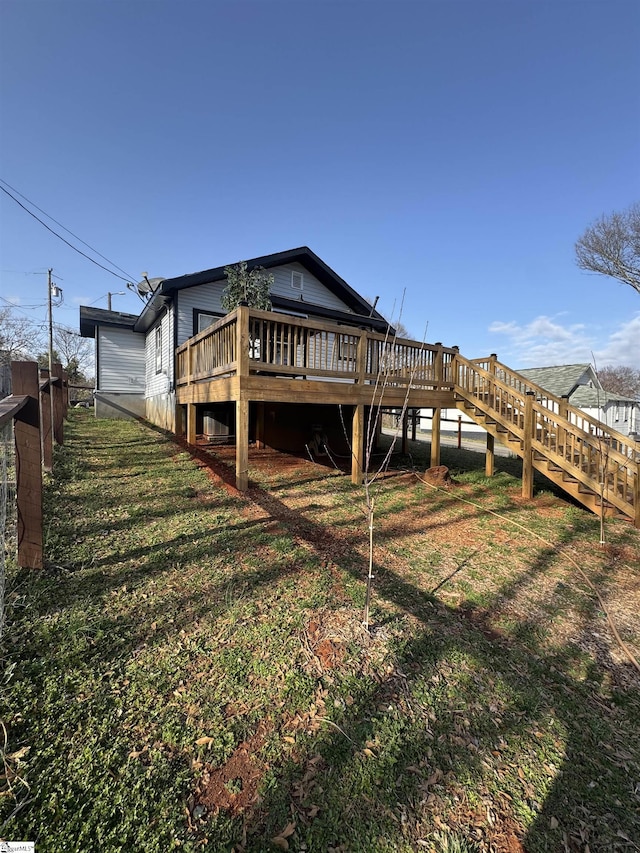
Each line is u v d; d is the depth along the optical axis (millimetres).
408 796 1482
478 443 19188
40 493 2783
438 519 4965
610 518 5387
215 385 6270
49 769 1440
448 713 1902
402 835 1345
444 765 1629
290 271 11836
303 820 1358
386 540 4086
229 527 3926
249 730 1691
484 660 2314
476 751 1711
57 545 3217
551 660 2418
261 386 5363
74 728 1619
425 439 18703
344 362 7676
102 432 9531
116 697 1793
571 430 5906
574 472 5812
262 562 3238
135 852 1215
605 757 1745
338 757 1606
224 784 1454
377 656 2246
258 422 9258
